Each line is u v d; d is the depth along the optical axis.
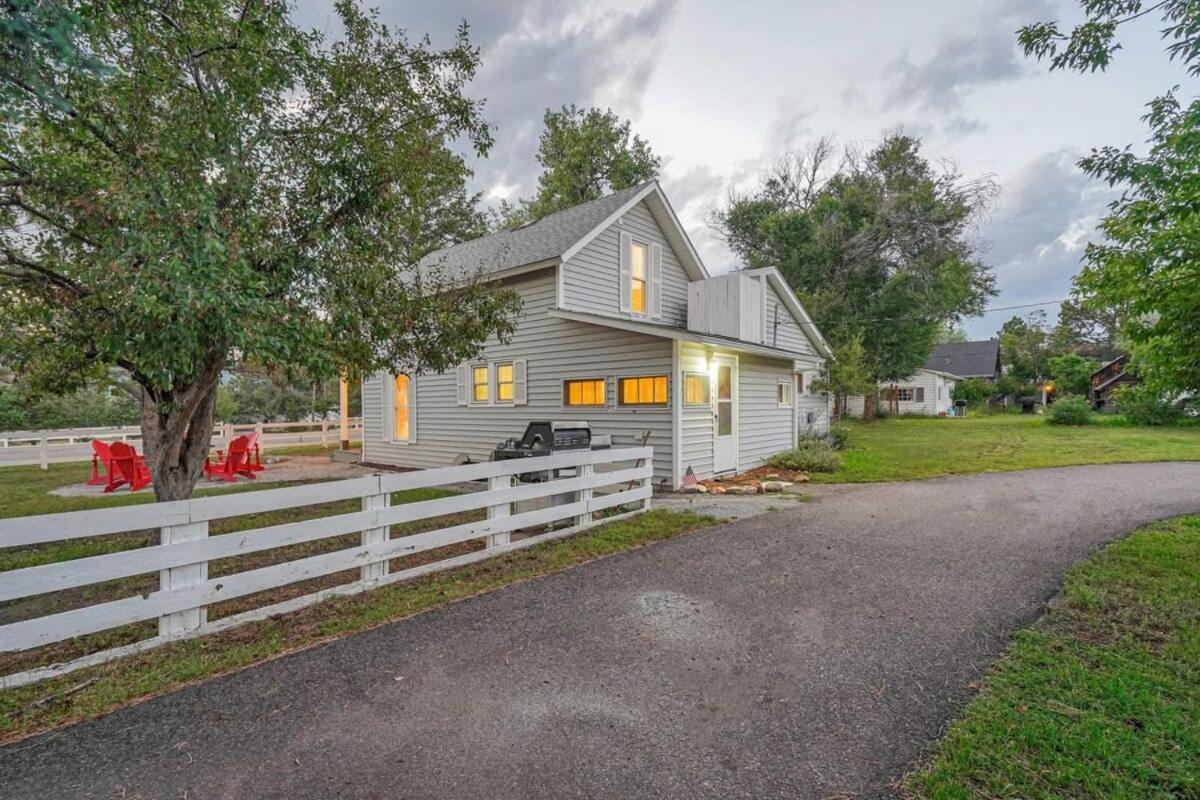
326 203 4.86
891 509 7.26
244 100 4.20
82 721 2.49
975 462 11.95
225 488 9.93
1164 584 4.18
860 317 24.11
